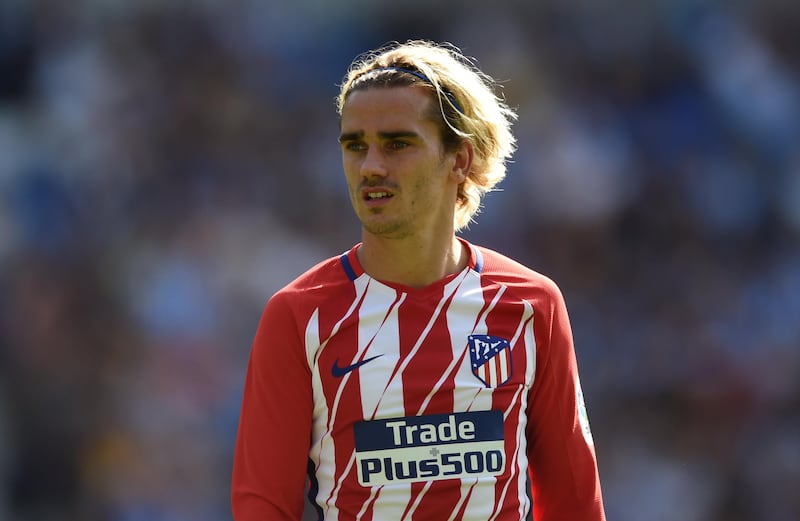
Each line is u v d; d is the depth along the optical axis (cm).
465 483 988
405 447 988
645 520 3319
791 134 4106
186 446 3247
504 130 1093
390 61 1030
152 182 3716
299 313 1015
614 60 4088
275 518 1007
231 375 3372
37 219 3606
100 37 3981
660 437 3472
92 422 3278
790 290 3797
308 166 3850
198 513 3192
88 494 3206
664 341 3612
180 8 4006
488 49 4028
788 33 4234
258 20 4059
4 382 3288
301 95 3994
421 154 1005
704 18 4188
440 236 1035
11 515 3169
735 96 4075
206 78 3909
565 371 1061
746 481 3431
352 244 3716
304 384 1014
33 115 3878
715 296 3725
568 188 3750
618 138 3969
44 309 3378
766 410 3550
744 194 3947
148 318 3388
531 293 1047
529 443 1076
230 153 3822
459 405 997
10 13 4016
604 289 3703
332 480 1003
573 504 1070
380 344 1005
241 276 3506
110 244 3566
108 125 3794
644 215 3878
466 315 1024
